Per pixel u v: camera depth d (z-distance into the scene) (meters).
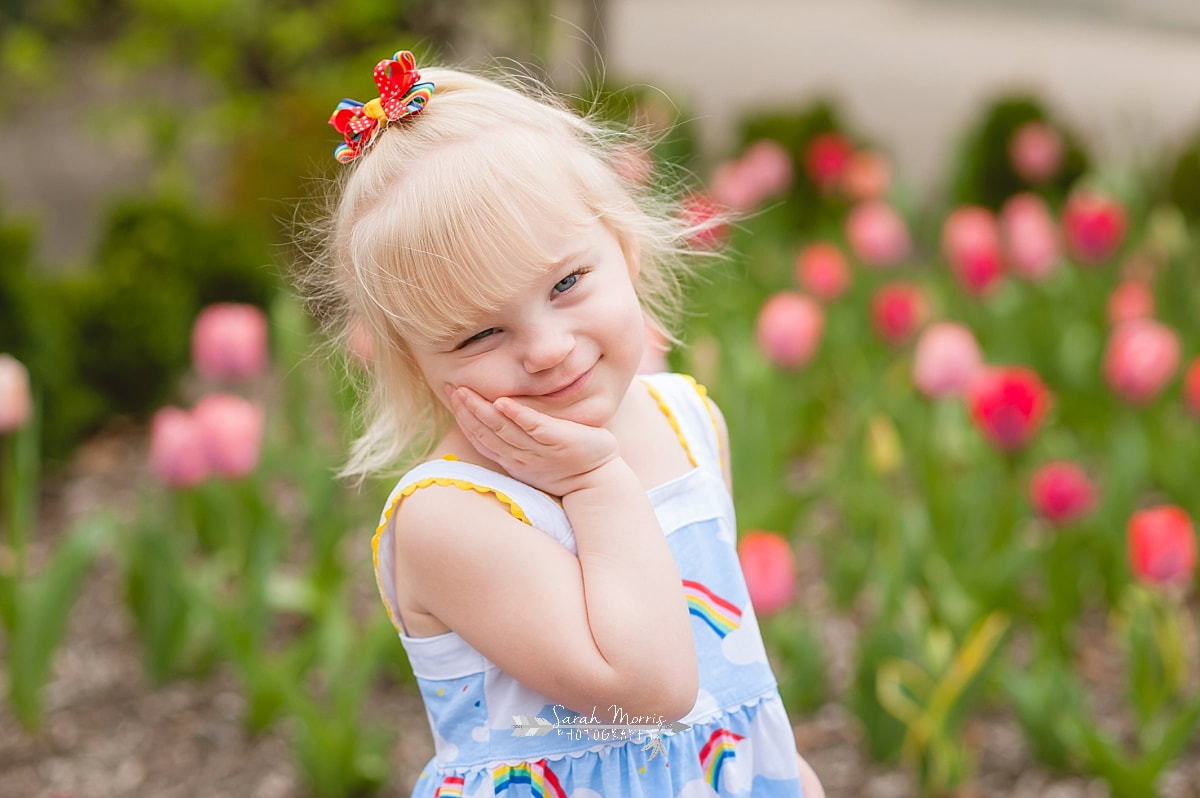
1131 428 3.94
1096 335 4.97
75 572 3.31
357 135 1.44
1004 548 3.65
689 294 3.75
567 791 1.42
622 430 1.55
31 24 9.05
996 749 3.24
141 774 3.25
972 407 3.57
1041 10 20.27
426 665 1.46
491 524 1.36
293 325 4.17
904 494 4.52
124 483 5.09
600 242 1.39
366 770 3.06
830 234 6.46
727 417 3.85
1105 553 3.56
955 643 3.16
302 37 7.68
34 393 4.92
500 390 1.35
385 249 1.34
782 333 4.16
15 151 10.73
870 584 4.03
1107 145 9.16
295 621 3.99
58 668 3.73
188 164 9.16
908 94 13.66
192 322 5.87
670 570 1.36
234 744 3.37
